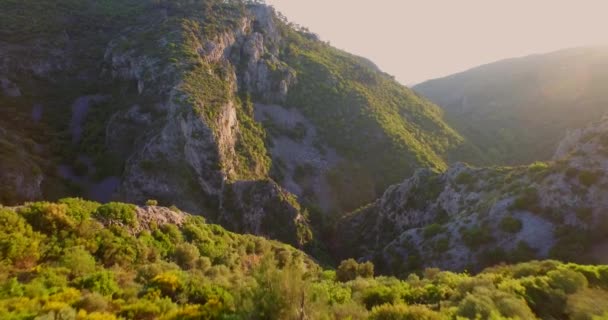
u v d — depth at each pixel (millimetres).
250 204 58250
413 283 22719
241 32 106250
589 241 33469
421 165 87375
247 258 35594
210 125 62531
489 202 43531
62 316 10336
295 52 128250
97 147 65500
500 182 47281
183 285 15875
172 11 105562
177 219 32656
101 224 24578
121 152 64500
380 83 135250
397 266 43188
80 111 74688
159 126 62750
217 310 12555
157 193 55500
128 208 27859
